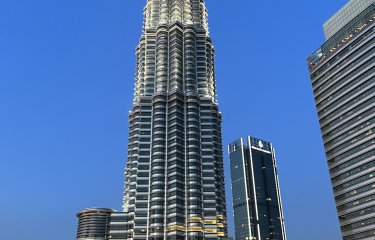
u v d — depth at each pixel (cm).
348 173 18500
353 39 19750
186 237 19750
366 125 18038
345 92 19650
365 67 18688
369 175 17362
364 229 17000
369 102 18100
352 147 18575
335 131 19838
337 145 19512
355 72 19238
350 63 19662
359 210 17450
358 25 19625
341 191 18700
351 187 18162
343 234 18062
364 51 18912
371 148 17525
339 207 18625
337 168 19238
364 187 17462
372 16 18862
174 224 19700
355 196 17838
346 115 19325
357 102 18800
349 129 18962
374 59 18250
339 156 19250
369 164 17475
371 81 18200
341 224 18300
